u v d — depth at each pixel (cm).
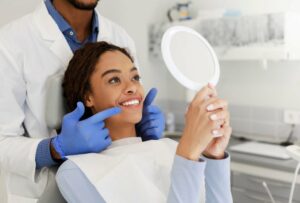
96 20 139
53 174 111
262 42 209
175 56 90
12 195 130
